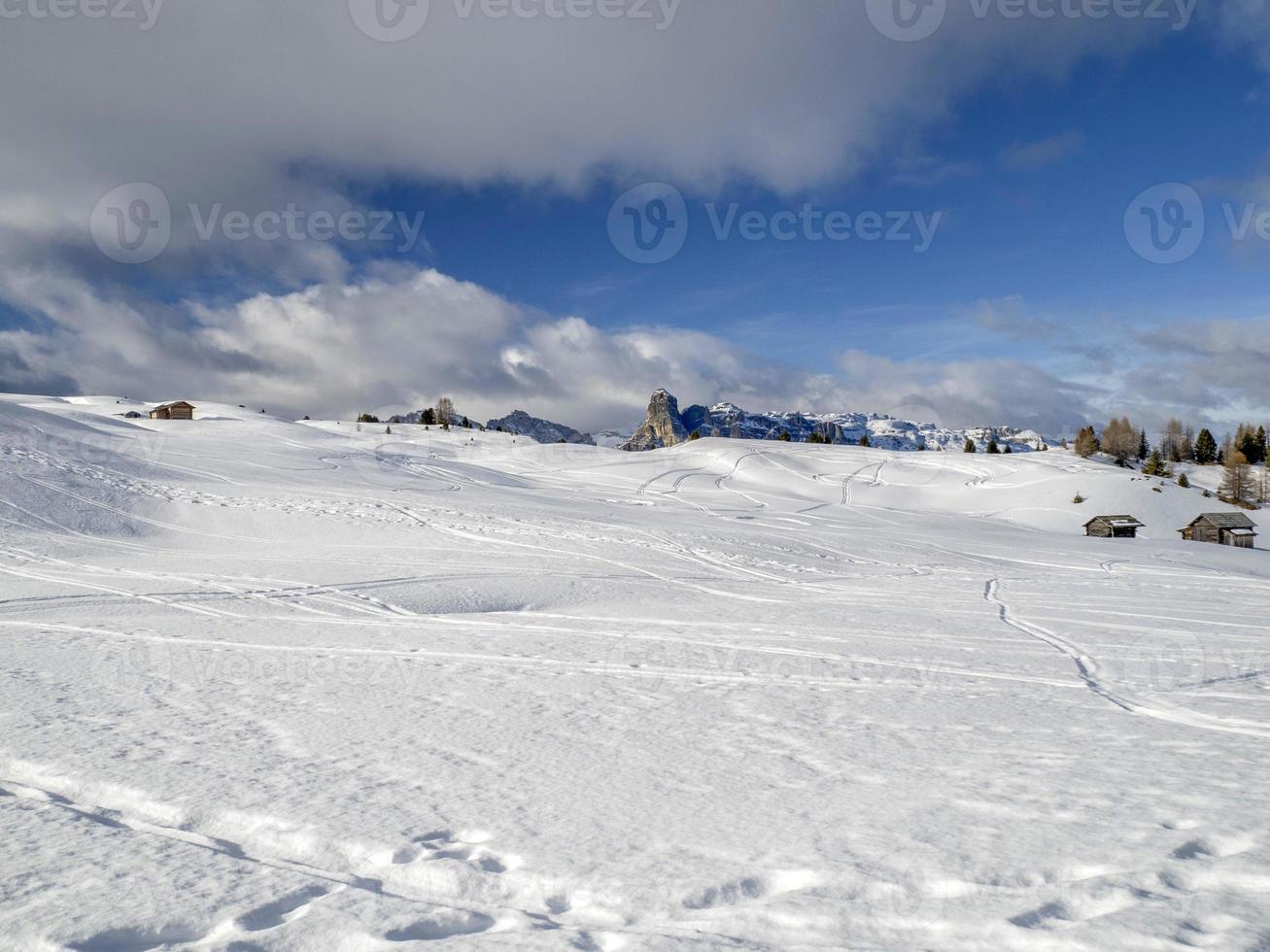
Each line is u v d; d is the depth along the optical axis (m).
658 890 3.80
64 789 5.41
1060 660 10.49
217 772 5.64
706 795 5.15
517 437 124.56
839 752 6.12
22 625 13.78
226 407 124.75
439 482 60.12
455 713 7.51
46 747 6.21
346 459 67.50
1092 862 3.94
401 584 20.67
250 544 29.16
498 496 52.84
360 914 3.62
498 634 13.03
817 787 5.27
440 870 4.02
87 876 4.01
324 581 20.70
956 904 3.56
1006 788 5.16
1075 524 75.31
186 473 44.12
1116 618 15.45
